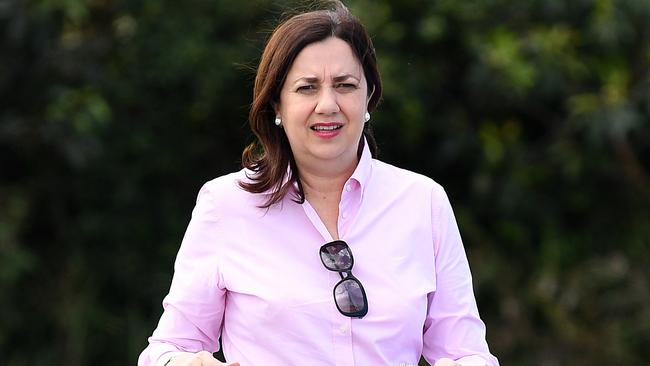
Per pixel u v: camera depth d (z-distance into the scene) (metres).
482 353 7.71
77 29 21.80
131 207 22.84
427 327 7.85
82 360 21.83
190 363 7.21
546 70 21.00
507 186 22.33
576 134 22.06
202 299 7.64
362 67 7.50
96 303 22.30
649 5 21.16
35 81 21.28
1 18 19.89
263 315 7.38
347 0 21.28
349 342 7.34
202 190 7.75
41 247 22.53
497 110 22.56
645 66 21.52
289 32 7.45
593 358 22.38
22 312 21.94
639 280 22.70
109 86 21.70
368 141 7.99
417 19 21.70
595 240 23.28
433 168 23.38
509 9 21.47
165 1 21.83
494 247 23.14
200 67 21.77
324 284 7.41
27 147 21.56
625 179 22.80
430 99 22.44
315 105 7.36
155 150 22.72
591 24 21.11
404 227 7.62
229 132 23.08
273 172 7.57
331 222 7.65
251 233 7.56
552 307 22.52
